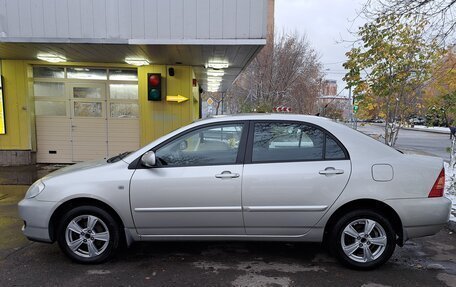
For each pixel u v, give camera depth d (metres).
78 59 9.94
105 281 3.78
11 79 10.35
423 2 7.14
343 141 4.09
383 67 8.39
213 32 7.80
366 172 3.96
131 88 10.88
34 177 9.01
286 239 4.09
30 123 10.59
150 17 7.84
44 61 10.34
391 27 7.93
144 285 3.71
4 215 6.00
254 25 7.75
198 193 4.00
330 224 4.10
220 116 4.36
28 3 7.86
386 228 4.01
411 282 3.82
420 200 3.95
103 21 7.89
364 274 3.99
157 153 4.15
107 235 4.12
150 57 9.48
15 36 7.91
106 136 10.95
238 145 4.13
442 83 8.54
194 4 7.76
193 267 4.13
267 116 4.25
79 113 10.89
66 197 4.02
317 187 3.96
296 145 4.11
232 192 3.98
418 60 8.27
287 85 26.16
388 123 8.97
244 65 10.73
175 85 10.67
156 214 4.04
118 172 4.07
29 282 3.74
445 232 5.43
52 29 7.90
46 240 4.10
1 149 10.58
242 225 4.04
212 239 4.12
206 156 4.12
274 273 4.00
